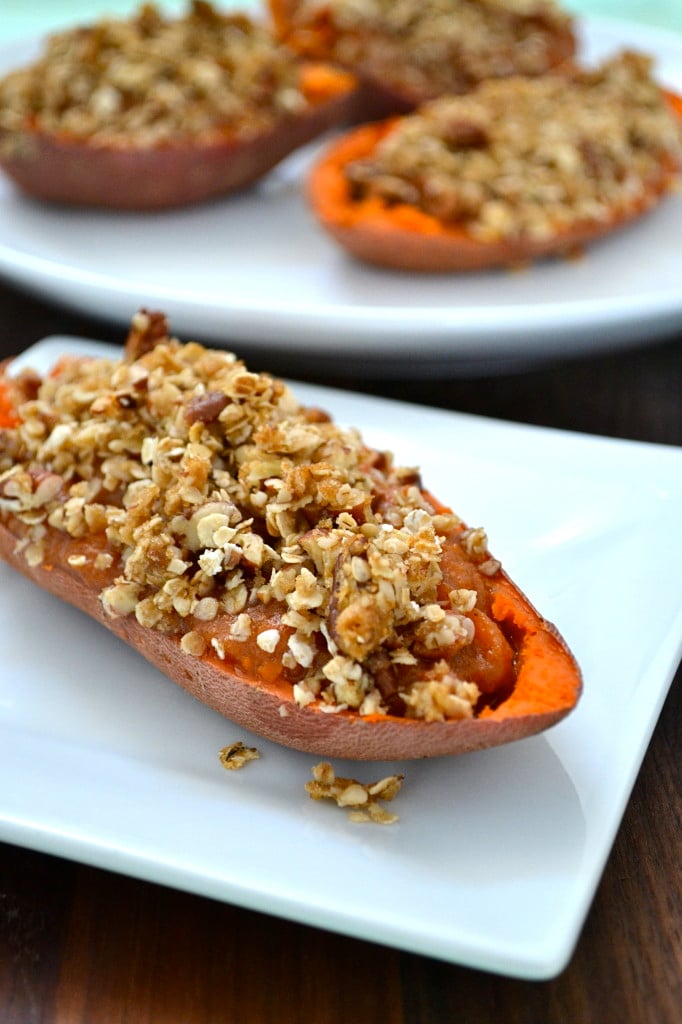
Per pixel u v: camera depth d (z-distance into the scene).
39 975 0.43
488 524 0.52
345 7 0.78
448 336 0.60
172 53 0.72
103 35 0.72
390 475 0.49
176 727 0.47
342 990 0.43
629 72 0.75
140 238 0.71
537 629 0.45
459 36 0.78
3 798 0.44
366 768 0.45
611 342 0.62
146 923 0.44
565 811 0.44
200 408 0.48
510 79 0.75
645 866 0.45
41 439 0.50
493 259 0.66
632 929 0.44
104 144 0.69
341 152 0.71
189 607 0.46
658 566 0.50
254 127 0.71
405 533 0.46
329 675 0.44
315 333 0.60
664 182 0.71
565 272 0.68
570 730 0.45
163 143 0.69
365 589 0.44
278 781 0.45
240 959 0.43
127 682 0.48
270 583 0.46
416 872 0.43
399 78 0.76
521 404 0.62
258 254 0.70
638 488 0.52
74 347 0.58
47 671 0.48
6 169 0.71
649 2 1.08
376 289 0.67
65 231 0.71
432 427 0.55
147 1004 0.43
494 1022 0.42
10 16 0.99
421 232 0.65
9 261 0.63
